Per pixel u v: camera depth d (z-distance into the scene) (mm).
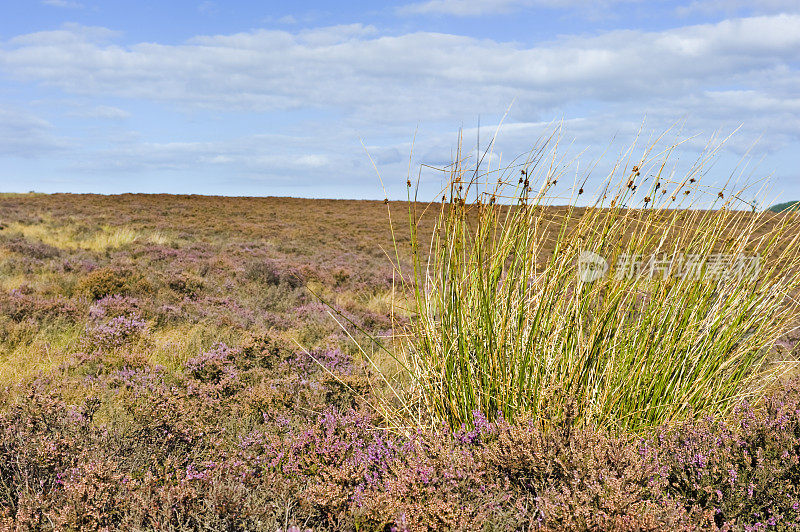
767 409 3307
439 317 3488
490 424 3053
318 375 5102
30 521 2326
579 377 3246
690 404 3475
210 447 3338
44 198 33125
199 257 14641
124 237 17531
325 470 2789
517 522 2277
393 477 2740
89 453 2965
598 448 2533
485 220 3373
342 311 9031
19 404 3426
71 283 8938
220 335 6633
